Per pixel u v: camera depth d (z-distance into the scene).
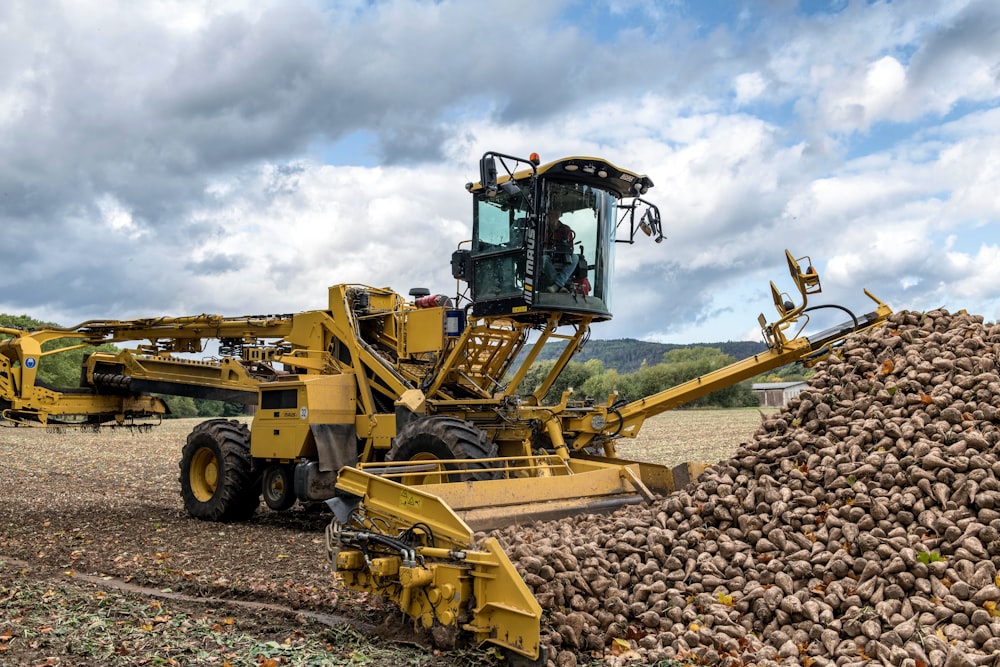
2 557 7.74
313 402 9.21
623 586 4.81
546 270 8.13
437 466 6.61
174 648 4.73
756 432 5.77
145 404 13.05
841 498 4.86
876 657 3.94
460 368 9.01
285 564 7.31
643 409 8.65
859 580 4.38
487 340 8.98
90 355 12.86
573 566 4.68
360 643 4.82
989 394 4.97
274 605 5.95
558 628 4.46
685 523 5.18
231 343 11.59
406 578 4.61
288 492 9.72
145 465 18.17
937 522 4.42
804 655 4.12
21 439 27.53
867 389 5.53
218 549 8.06
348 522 5.39
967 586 4.07
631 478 6.34
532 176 8.05
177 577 6.84
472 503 5.50
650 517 5.41
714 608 4.48
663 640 4.41
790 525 4.86
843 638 4.16
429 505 4.89
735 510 5.08
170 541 8.55
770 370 8.24
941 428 4.91
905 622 4.02
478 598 4.42
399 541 4.85
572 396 8.96
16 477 15.08
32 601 5.75
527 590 4.23
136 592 6.35
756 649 4.21
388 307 10.16
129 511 10.93
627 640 4.55
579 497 6.07
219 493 10.08
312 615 5.62
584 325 8.88
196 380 11.41
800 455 5.28
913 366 5.47
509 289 8.35
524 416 8.38
